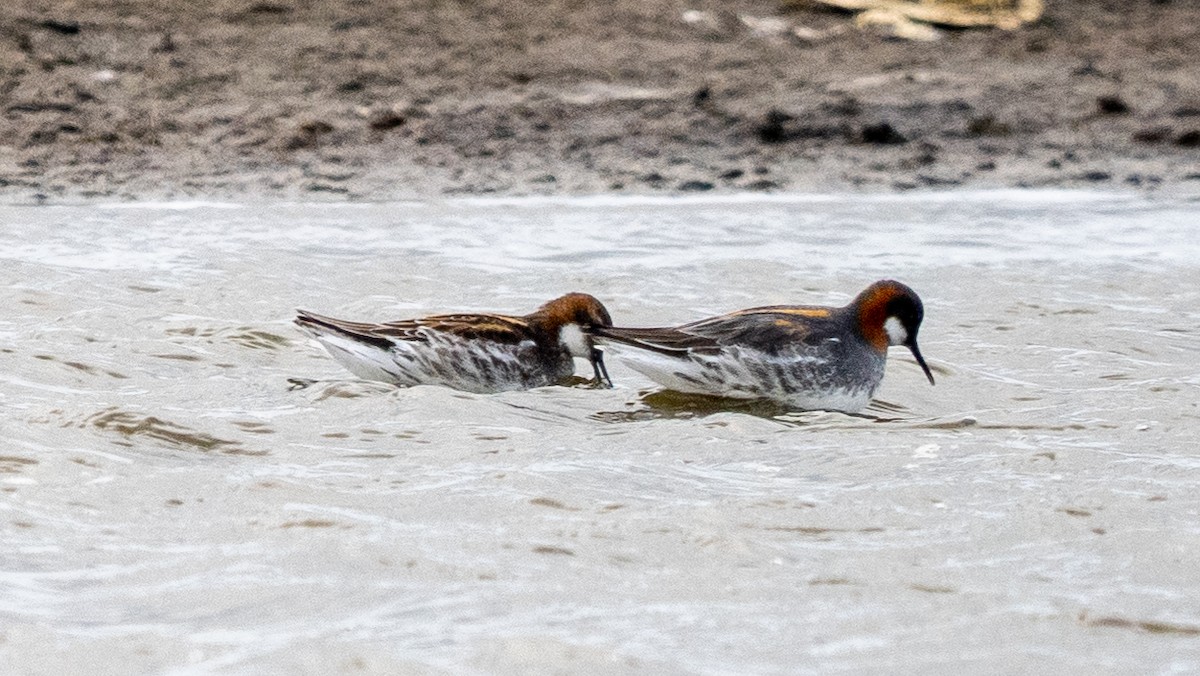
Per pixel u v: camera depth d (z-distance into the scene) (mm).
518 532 9086
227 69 25719
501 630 7695
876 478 10367
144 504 9469
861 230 19266
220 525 9133
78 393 12062
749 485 10141
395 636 7594
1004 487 10109
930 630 7840
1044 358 13984
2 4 27188
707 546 8953
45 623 7648
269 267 16391
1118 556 8883
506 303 15492
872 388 12828
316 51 26953
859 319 12883
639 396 12883
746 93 26781
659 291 16047
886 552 8914
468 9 30031
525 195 20812
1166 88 28297
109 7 27766
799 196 21266
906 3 32094
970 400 12930
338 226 18656
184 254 16844
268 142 22750
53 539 8836
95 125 22922
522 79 26625
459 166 22172
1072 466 10641
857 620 7953
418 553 8695
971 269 17234
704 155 23328
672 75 27594
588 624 7805
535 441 11047
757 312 12742
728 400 12680
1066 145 24594
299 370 13188
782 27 30984
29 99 23594
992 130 25219
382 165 22047
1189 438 11445
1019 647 7641
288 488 9781
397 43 27781
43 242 17156
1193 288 16562
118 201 19625
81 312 14156
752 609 8078
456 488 9844
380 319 14805
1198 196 21672
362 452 10680
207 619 7793
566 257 17469
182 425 10977
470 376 12859
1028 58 30062
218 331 13891
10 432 10570
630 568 8617
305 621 7785
